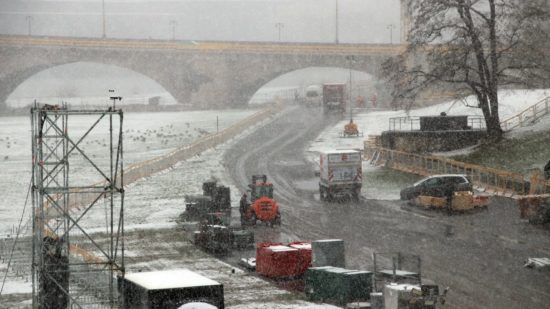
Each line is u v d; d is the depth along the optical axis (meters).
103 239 67.62
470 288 46.28
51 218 74.12
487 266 51.75
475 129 104.56
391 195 85.38
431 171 96.25
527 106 121.19
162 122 190.50
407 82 105.69
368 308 41.28
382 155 107.69
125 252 62.03
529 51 99.81
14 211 88.44
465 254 55.56
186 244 65.12
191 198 78.12
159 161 111.06
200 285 36.88
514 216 69.94
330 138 137.62
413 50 105.00
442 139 103.25
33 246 40.88
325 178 83.81
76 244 62.38
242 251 61.59
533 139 96.62
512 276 48.97
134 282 38.06
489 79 100.56
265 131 152.50
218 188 77.44
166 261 58.38
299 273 51.75
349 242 61.34
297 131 150.25
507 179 82.50
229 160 119.25
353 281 43.84
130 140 154.50
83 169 115.81
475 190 84.12
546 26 112.56
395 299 38.56
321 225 69.75
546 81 106.88
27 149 148.12
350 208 78.44
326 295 44.91
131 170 103.06
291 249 51.91
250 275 53.16
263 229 69.12
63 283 41.44
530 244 58.28
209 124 181.25
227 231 61.69
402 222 69.50
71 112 41.97
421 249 57.72
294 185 95.88
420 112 144.25
